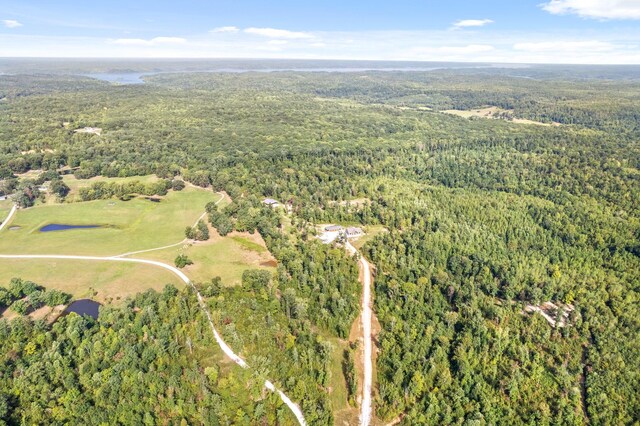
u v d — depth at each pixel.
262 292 137.75
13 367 108.69
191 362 111.94
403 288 152.12
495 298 158.50
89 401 103.25
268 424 101.50
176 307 127.81
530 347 131.62
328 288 148.50
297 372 113.31
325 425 102.94
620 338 134.50
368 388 117.38
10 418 97.00
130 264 162.25
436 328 136.75
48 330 122.75
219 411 100.94
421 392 115.38
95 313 133.75
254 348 117.62
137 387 103.69
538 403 113.38
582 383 122.69
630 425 109.31
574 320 144.25
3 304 134.50
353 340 132.88
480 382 117.19
